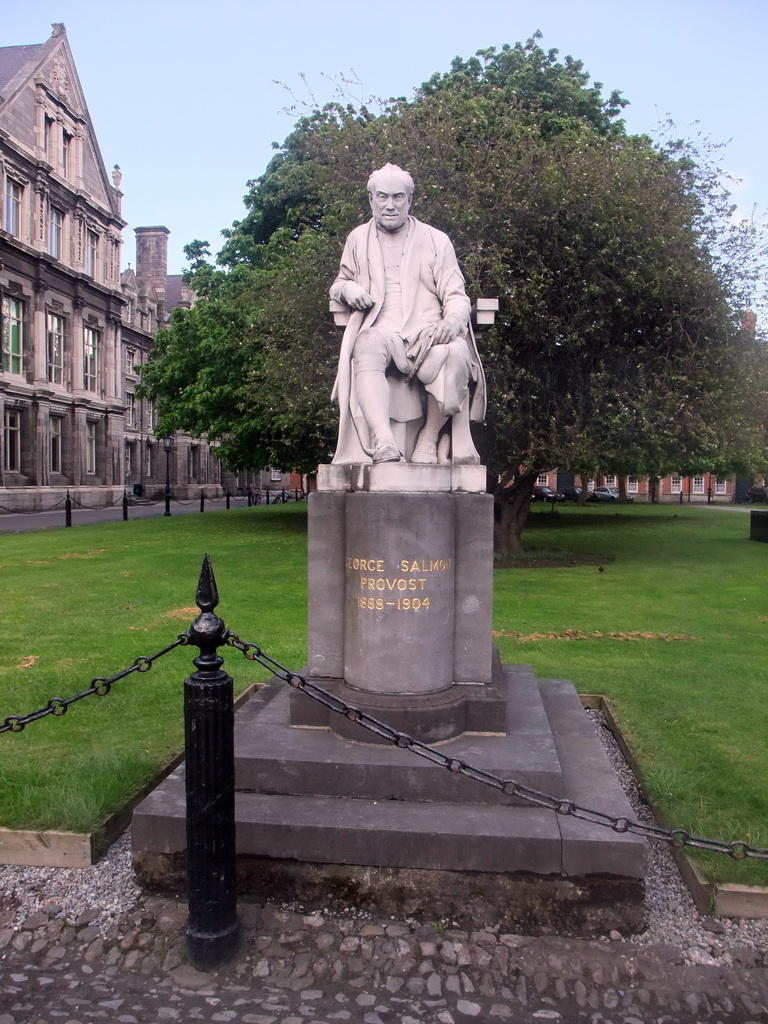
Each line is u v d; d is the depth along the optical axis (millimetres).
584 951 3461
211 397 24641
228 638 3580
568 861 3623
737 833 4160
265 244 26734
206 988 3219
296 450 23844
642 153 14891
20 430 37156
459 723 4500
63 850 4117
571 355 14609
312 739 4473
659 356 14742
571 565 16016
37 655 7984
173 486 56906
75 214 40375
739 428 15164
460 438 4984
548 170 13711
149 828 3861
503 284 13359
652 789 4816
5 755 5266
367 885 3732
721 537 22844
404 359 4812
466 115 15578
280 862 3785
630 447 14797
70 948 3471
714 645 8680
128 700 6480
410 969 3338
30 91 36500
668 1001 3174
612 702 6598
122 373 47094
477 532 4656
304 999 3164
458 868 3686
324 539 4707
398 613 4441
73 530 24328
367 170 14797
